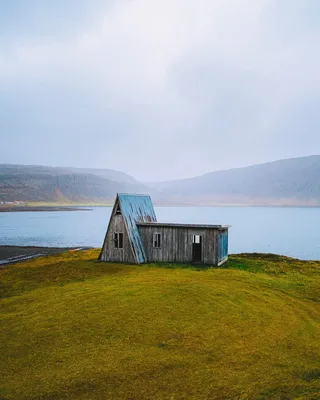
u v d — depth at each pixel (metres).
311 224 168.88
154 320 21.81
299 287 30.77
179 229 41.50
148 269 37.56
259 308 24.55
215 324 21.38
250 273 35.91
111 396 14.08
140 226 43.38
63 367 16.33
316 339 19.61
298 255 71.75
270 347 18.42
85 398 13.97
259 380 15.24
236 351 17.91
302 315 23.48
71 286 30.67
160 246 42.44
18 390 14.52
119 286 29.70
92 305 24.64
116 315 22.62
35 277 35.56
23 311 23.98
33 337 19.58
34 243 88.50
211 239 40.03
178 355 17.44
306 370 16.14
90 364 16.56
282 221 191.88
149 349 18.05
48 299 26.67
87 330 20.39
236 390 14.49
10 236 105.88
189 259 41.16
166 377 15.45
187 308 24.03
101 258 43.16
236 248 82.38
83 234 114.00
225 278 33.16
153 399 13.90
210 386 14.77
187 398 13.94
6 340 19.27
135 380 15.21
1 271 40.28
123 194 44.34
